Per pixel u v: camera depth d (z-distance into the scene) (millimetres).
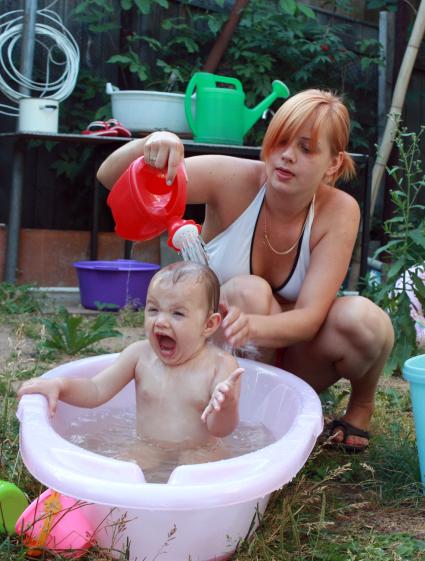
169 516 1407
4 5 5227
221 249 2143
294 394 1858
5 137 5043
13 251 4742
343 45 6094
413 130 6129
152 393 1822
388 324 2064
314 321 1973
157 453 1769
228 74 5617
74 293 5031
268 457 1410
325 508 1764
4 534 1529
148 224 1912
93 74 5512
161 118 4711
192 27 5555
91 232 5105
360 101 6141
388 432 2309
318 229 2055
